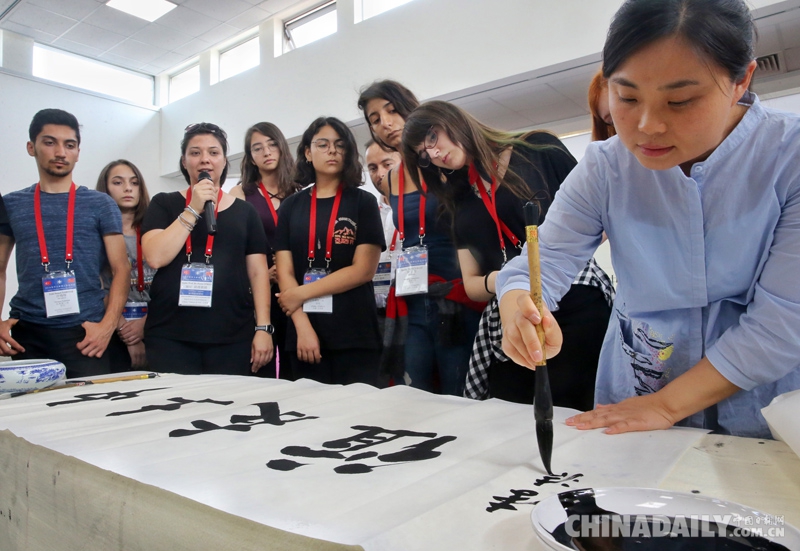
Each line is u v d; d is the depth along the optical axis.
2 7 5.15
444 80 4.37
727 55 0.62
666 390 0.90
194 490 0.64
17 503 0.86
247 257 2.19
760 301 0.84
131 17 5.45
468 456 0.77
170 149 6.68
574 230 1.02
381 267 2.43
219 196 2.15
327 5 5.41
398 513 0.56
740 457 0.74
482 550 0.48
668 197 0.89
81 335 2.16
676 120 0.66
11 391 1.44
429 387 1.88
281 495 0.62
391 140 1.97
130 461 0.77
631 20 0.65
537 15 3.89
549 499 0.52
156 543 0.58
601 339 1.46
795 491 0.63
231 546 0.51
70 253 2.18
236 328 2.05
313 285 2.01
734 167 0.84
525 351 0.80
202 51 6.30
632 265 0.97
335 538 0.50
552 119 4.62
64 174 2.25
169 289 2.00
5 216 2.20
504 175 1.56
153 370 1.98
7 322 2.16
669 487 0.65
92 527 0.68
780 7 2.92
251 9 5.49
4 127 5.43
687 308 0.96
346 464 0.74
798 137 0.80
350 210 2.09
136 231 2.59
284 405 1.17
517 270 0.99
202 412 1.13
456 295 1.79
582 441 0.82
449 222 1.80
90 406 1.23
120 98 6.42
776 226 0.85
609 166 0.96
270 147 2.64
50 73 6.00
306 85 5.36
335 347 2.02
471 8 4.23
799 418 0.68
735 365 0.84
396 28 4.68
